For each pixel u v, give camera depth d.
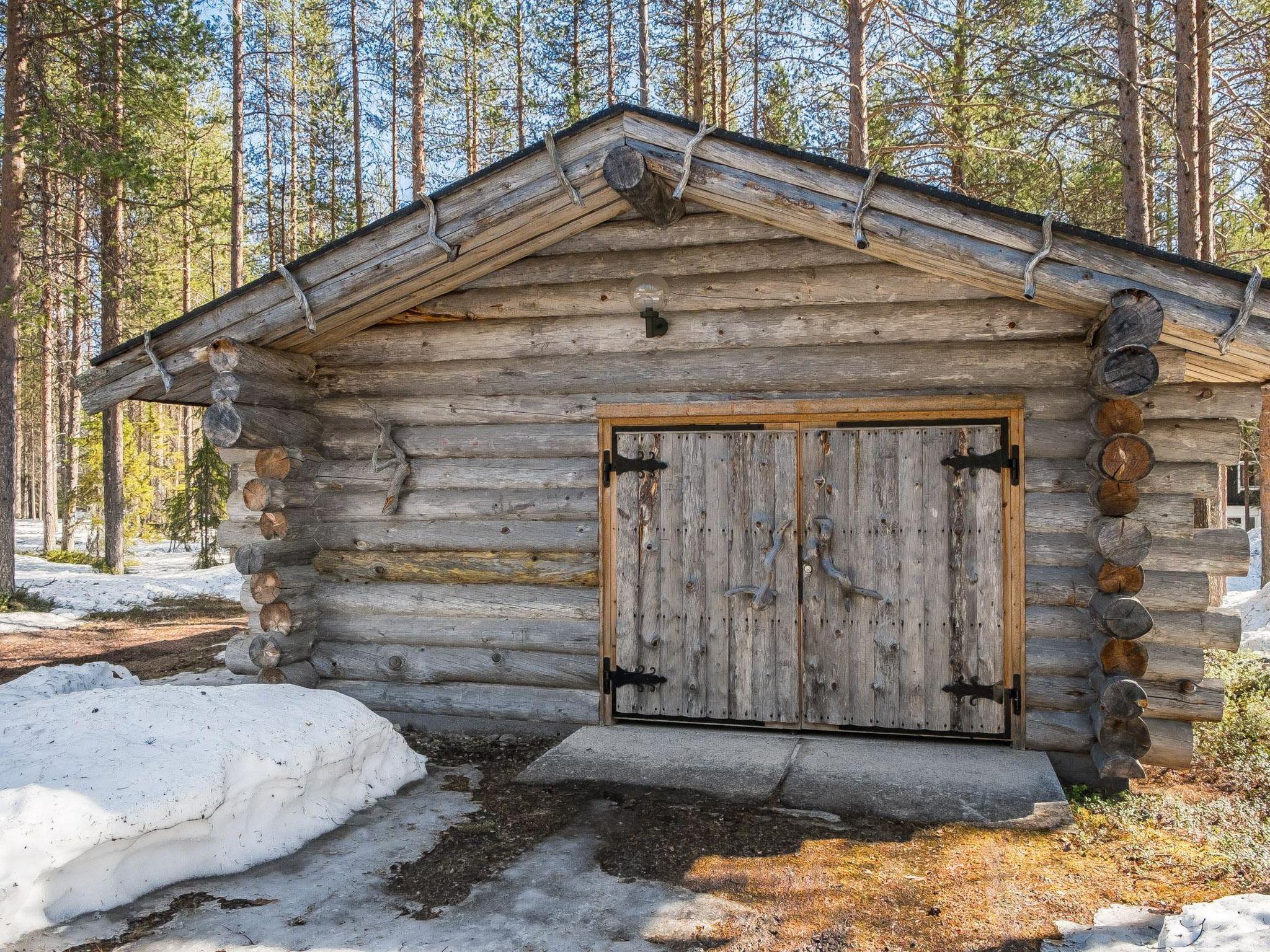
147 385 6.24
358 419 6.64
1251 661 7.80
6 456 14.00
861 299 5.66
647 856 4.10
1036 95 13.57
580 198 5.23
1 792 3.54
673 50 18.23
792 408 5.83
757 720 5.90
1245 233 15.36
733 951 3.26
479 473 6.41
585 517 6.26
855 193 4.81
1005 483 5.53
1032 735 5.43
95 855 3.59
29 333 24.09
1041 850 4.16
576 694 6.23
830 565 5.73
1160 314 4.41
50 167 14.39
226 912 3.59
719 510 5.99
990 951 3.24
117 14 13.98
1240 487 28.33
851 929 3.41
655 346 6.05
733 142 4.92
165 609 14.32
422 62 18.05
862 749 5.50
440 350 6.41
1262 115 12.25
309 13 24.19
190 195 19.50
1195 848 4.23
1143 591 5.27
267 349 6.16
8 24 13.51
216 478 20.92
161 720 4.38
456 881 3.87
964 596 5.57
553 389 6.27
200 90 25.91
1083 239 4.54
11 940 3.29
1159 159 15.38
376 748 5.09
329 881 3.88
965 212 4.68
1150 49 14.04
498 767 5.55
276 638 6.26
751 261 5.81
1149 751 5.20
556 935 3.38
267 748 4.33
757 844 4.22
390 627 6.54
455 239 5.38
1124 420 5.07
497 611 6.37
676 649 6.05
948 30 13.39
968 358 5.55
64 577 17.59
